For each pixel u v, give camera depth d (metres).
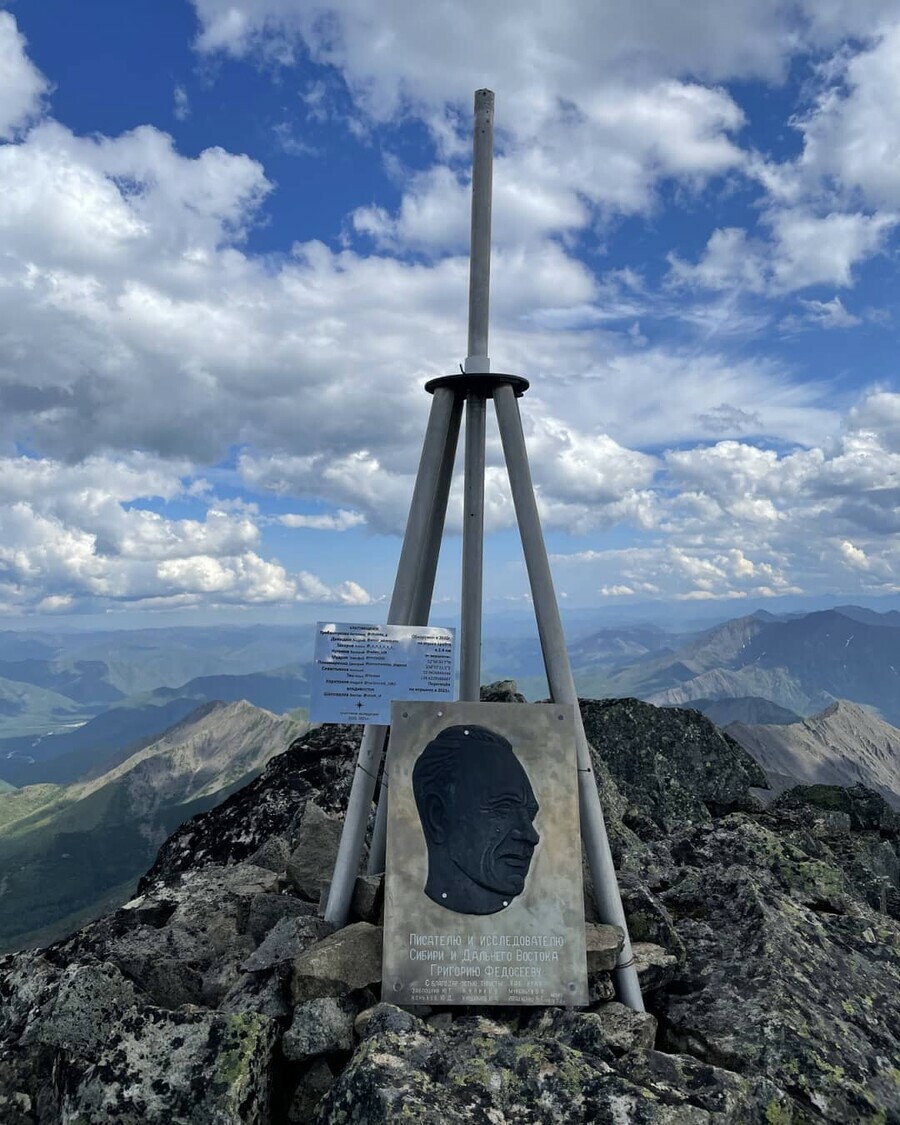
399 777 1.73
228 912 2.00
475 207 1.97
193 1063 1.39
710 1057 1.57
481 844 1.69
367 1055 1.36
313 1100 1.44
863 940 1.93
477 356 1.97
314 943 1.71
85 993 1.59
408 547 1.90
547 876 1.69
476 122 1.98
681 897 2.07
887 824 3.34
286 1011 1.58
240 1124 1.32
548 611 1.84
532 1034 1.55
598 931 1.71
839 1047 1.55
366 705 1.80
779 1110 1.38
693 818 3.11
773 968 1.72
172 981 1.74
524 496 1.90
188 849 3.00
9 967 1.80
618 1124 1.25
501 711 1.78
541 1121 1.26
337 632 1.82
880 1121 1.40
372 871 1.97
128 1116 1.33
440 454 1.95
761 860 2.25
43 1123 1.43
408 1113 1.23
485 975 1.62
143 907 2.05
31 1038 1.58
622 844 2.43
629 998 1.67
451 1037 1.47
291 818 2.87
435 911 1.65
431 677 1.83
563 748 1.77
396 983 1.60
